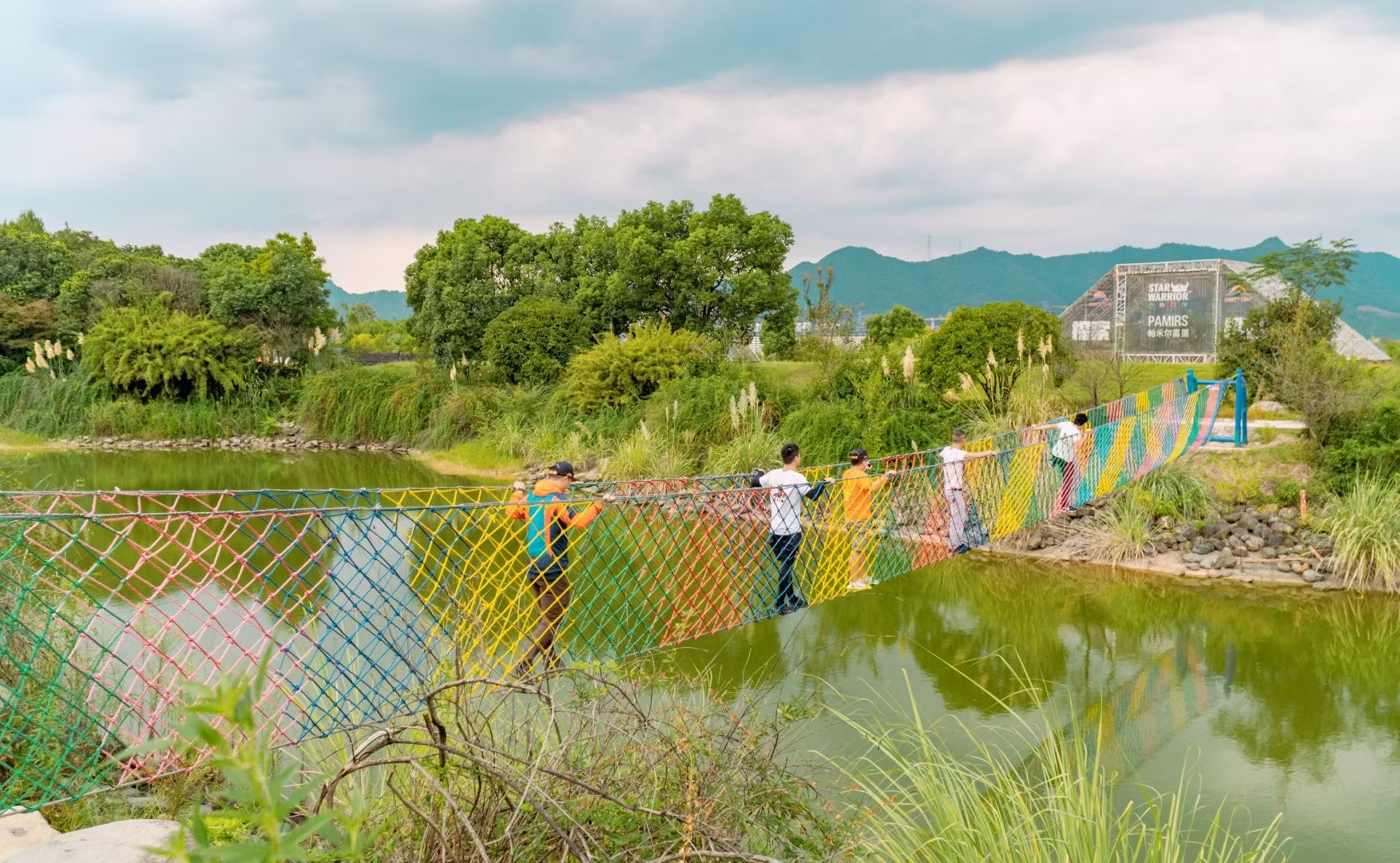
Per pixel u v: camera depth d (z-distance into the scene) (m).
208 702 1.12
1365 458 10.99
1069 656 7.87
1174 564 10.62
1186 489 11.60
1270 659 7.80
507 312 23.83
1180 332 24.62
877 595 9.77
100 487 16.17
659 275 25.16
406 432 23.61
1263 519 11.02
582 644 5.74
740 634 8.31
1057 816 3.86
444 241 32.94
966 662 7.66
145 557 4.05
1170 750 6.02
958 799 3.97
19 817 3.74
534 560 5.45
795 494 7.12
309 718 4.28
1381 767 5.78
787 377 20.11
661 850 2.95
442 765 2.57
